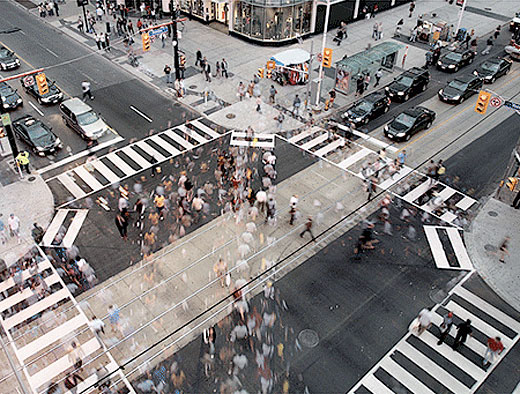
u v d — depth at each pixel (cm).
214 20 4859
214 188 2691
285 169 2866
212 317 1992
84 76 3828
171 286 2123
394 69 4044
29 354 1852
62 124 3250
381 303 2077
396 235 2422
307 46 4384
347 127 3278
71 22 4756
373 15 5066
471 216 2559
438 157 3011
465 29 4534
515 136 3216
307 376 1781
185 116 3366
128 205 2562
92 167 2856
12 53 3966
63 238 2370
